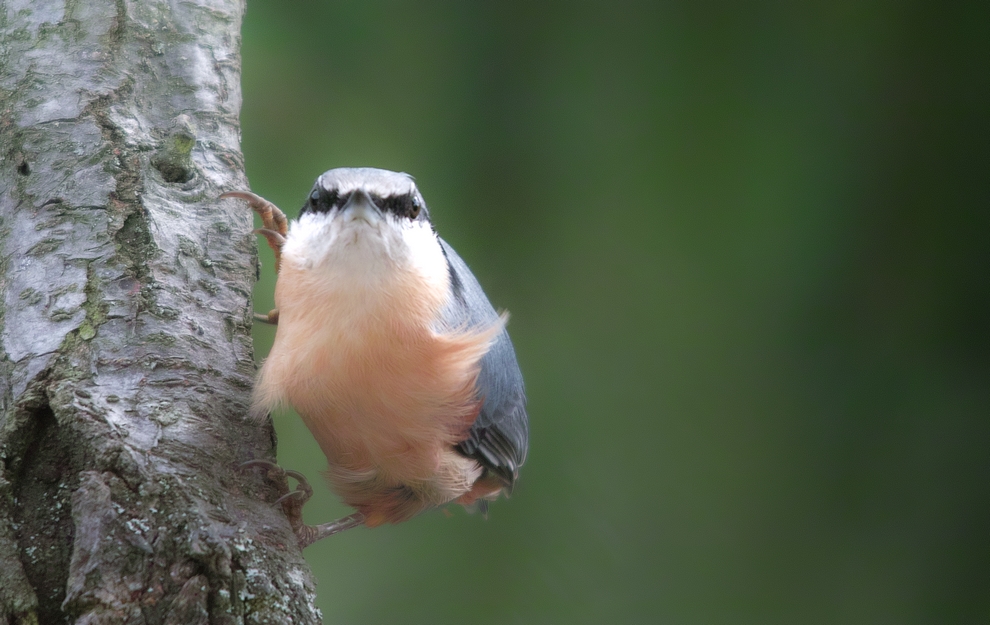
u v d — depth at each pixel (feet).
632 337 34.42
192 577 11.85
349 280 15.49
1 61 18.31
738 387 33.78
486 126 35.73
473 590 29.37
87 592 11.39
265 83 30.07
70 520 12.38
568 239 35.42
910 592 30.63
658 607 29.37
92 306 14.93
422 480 17.84
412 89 34.14
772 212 34.17
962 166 33.27
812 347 34.09
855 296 34.01
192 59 19.69
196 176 17.92
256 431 14.98
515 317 34.42
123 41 19.06
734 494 32.19
